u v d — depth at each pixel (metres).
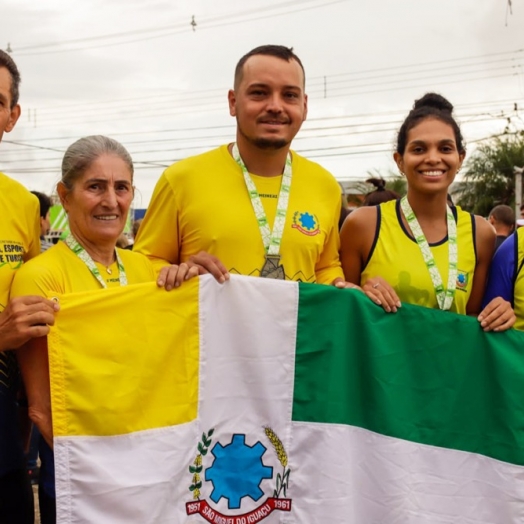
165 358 2.59
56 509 2.40
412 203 3.17
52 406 2.41
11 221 2.69
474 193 36.22
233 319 2.73
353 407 2.78
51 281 2.49
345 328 2.78
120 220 2.63
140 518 2.47
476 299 3.22
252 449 2.74
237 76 2.99
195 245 2.95
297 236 2.96
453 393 2.80
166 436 2.56
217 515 2.67
